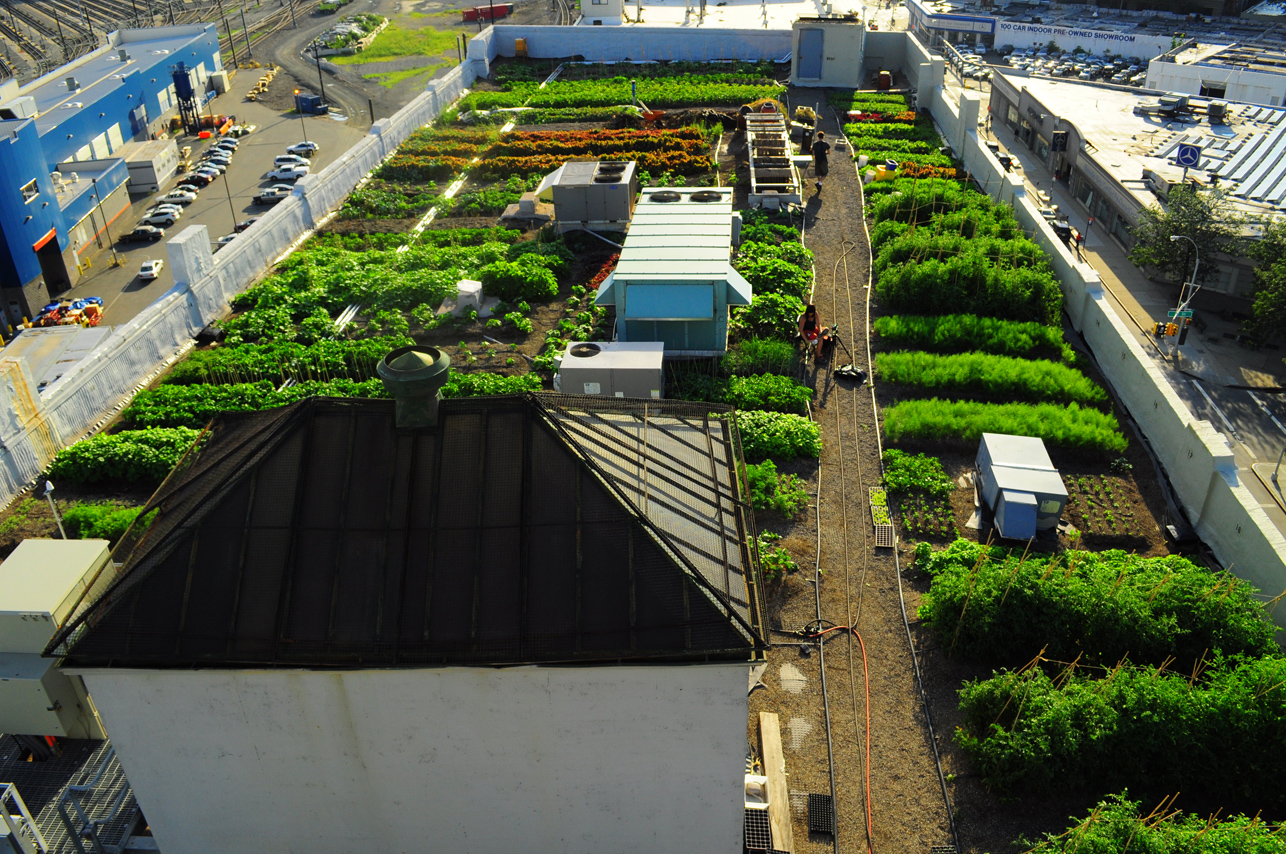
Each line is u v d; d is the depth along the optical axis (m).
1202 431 33.09
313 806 19.19
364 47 144.50
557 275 50.09
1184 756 23.73
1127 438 37.62
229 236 77.94
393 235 55.84
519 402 18.94
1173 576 28.23
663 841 19.72
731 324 43.75
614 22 112.44
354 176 63.94
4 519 34.72
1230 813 23.31
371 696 17.61
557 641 17.16
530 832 19.59
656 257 41.72
